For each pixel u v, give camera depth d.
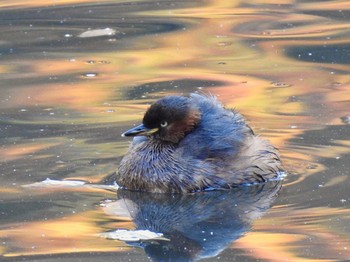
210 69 17.41
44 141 13.54
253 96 15.71
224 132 12.44
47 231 10.52
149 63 17.88
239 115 12.91
